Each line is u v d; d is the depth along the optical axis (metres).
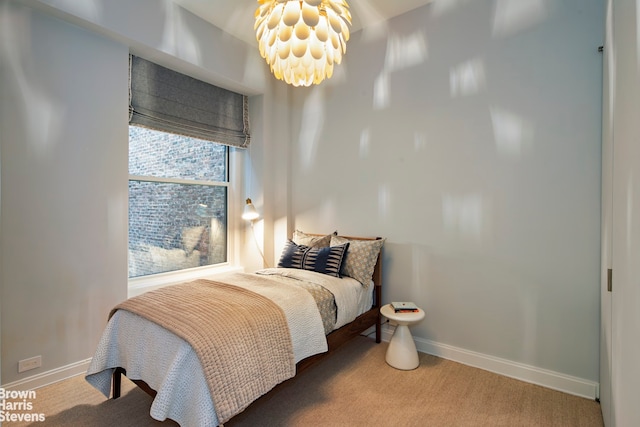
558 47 2.16
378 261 2.86
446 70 2.60
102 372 1.87
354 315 2.48
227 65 3.10
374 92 2.98
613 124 1.60
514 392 2.12
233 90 3.42
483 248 2.45
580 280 2.10
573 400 2.04
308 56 2.06
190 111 3.06
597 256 2.04
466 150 2.51
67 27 2.20
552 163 2.18
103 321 2.40
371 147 3.00
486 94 2.42
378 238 2.95
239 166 3.63
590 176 2.06
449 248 2.59
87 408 1.91
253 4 2.69
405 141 2.80
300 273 2.57
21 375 2.05
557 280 2.17
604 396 1.83
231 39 3.13
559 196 2.16
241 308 1.76
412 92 2.77
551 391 2.14
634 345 1.17
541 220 2.22
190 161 3.23
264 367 1.62
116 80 2.45
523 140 2.28
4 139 1.96
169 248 3.08
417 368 2.44
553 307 2.19
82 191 2.29
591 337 2.06
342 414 1.88
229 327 1.58
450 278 2.59
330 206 3.28
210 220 3.43
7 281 1.99
